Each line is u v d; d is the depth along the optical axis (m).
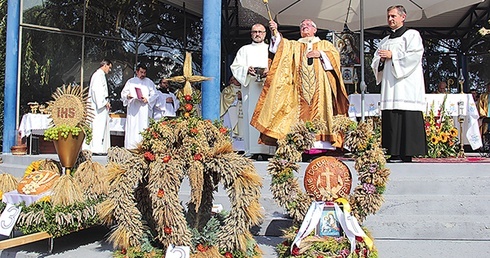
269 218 4.35
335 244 3.34
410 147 5.90
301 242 3.37
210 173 3.69
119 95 12.41
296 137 3.72
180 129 3.38
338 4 11.34
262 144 6.93
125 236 3.45
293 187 3.69
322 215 3.50
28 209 3.80
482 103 10.81
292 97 6.49
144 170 3.48
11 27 9.72
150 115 8.94
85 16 11.82
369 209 3.57
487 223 4.20
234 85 9.70
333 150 6.34
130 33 12.65
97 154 8.65
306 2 11.23
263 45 7.25
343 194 3.61
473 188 4.91
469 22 13.70
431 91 14.74
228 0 12.56
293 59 6.55
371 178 3.60
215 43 6.62
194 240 3.43
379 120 8.40
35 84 10.88
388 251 3.80
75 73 11.69
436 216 4.47
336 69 6.46
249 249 3.46
